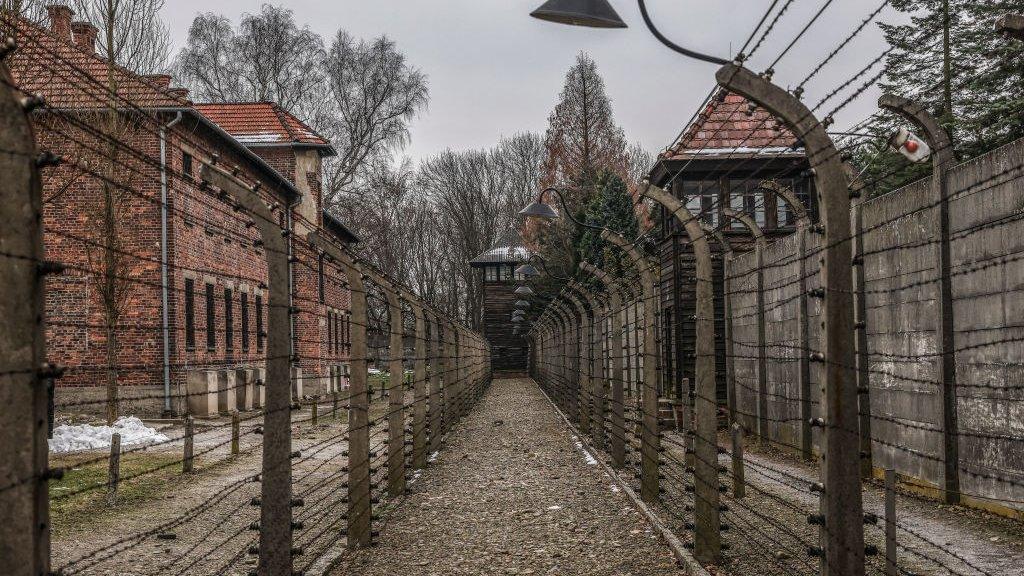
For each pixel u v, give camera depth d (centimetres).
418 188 7506
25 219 323
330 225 4331
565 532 984
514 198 8088
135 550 897
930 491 1067
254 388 2883
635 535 955
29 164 324
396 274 6712
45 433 331
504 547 917
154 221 2370
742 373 1888
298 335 3747
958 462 999
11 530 320
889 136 552
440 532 1002
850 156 523
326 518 1082
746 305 1853
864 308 1245
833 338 519
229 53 5072
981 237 945
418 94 5144
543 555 877
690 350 2195
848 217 521
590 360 2047
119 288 2162
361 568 837
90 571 804
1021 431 883
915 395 1104
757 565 786
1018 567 720
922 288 1077
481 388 3844
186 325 2461
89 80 379
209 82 5031
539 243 5444
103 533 984
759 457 1551
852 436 517
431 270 8231
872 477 1226
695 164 2327
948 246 1011
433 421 1808
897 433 1159
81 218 2281
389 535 989
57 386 2342
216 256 2736
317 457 1733
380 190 5266
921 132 1028
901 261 1136
